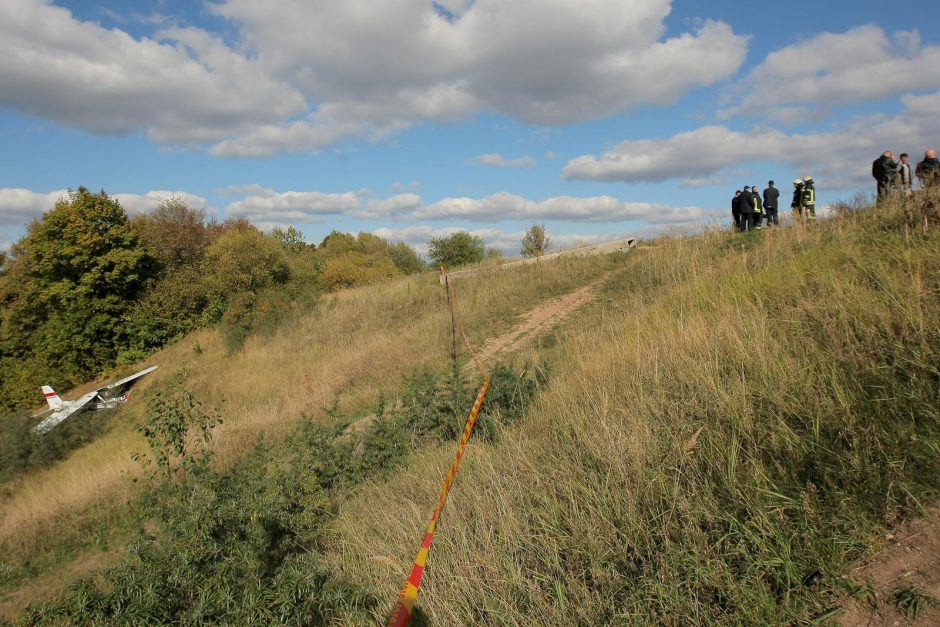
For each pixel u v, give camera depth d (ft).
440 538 14.65
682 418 16.11
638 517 12.82
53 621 11.09
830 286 20.75
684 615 10.07
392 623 9.30
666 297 33.35
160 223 133.80
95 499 38.14
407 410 29.73
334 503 22.53
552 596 11.73
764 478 12.41
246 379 67.26
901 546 10.23
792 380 15.31
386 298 74.43
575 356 30.04
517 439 20.59
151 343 102.63
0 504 49.44
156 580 10.86
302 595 11.45
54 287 102.58
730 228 48.62
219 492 15.83
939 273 18.08
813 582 9.96
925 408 12.74
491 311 52.90
